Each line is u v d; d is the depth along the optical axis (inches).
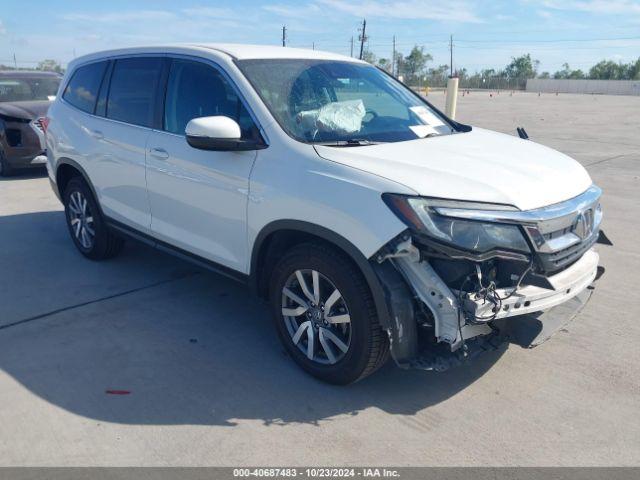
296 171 127.6
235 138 133.6
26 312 171.9
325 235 121.0
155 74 172.6
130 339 155.1
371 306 118.9
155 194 168.9
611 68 3919.8
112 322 165.3
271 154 133.9
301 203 124.5
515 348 149.3
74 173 215.6
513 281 114.8
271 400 127.6
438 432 116.6
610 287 190.1
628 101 1609.3
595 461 108.2
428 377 137.0
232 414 122.4
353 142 135.5
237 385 133.3
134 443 112.7
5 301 179.9
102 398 127.7
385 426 118.6
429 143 142.7
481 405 125.7
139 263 214.4
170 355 146.9
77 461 107.6
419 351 118.2
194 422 119.6
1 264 213.6
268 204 132.0
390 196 112.0
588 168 399.9
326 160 125.0
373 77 176.9
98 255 212.8
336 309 128.7
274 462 107.7
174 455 109.4
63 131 210.1
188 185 154.9
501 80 3198.8
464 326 111.4
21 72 424.8
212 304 178.1
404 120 159.5
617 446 112.3
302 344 139.0
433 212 109.3
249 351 149.3
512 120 822.5
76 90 210.5
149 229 175.9
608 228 254.4
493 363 142.6
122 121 182.9
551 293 116.7
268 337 157.2
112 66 192.7
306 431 116.9
